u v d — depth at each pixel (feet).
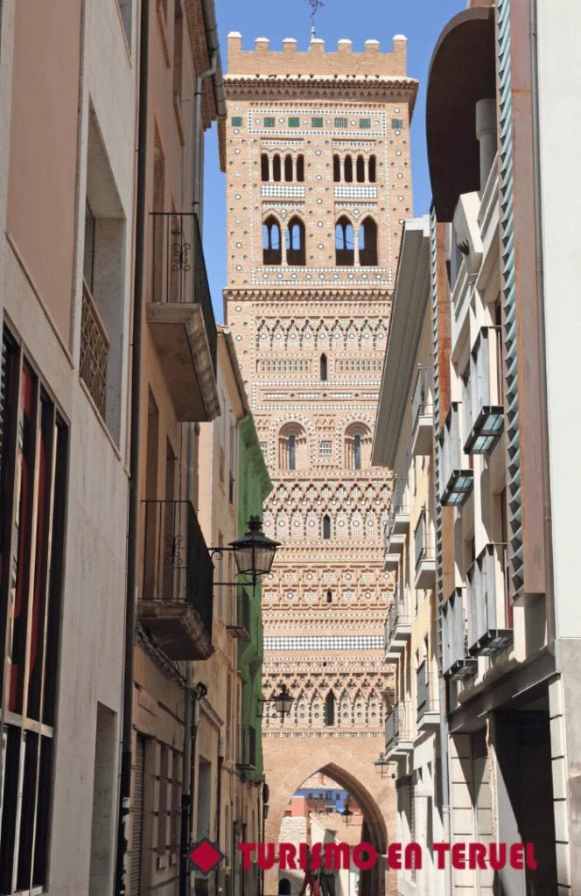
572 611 56.90
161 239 67.10
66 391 42.14
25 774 37.55
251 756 169.58
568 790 55.57
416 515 139.44
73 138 43.50
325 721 265.34
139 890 65.26
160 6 68.39
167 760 73.26
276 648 269.44
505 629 67.36
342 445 282.97
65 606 42.68
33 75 36.42
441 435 95.30
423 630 131.64
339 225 303.89
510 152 62.39
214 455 117.29
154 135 67.51
